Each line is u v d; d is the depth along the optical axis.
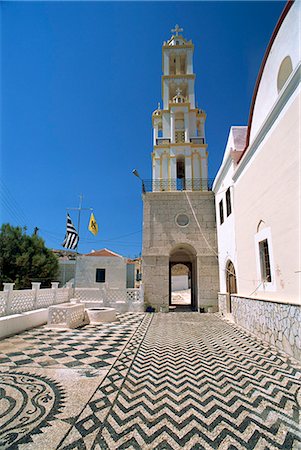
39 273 19.16
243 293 8.70
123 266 19.53
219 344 6.20
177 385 3.67
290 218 5.47
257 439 2.43
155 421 2.71
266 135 6.70
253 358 5.06
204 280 13.23
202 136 18.53
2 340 6.28
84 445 2.28
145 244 13.81
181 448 2.27
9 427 2.53
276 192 6.12
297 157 5.17
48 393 3.33
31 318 7.96
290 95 5.41
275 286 6.19
